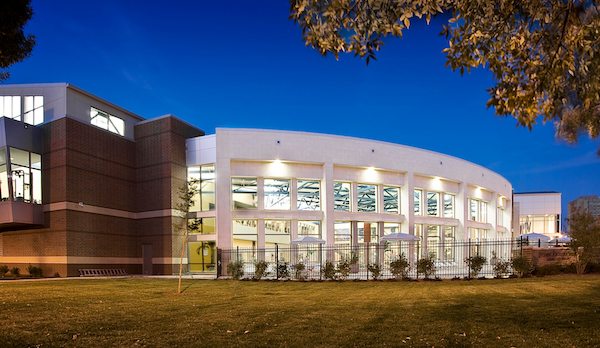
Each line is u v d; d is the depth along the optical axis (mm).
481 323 9078
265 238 31734
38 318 9570
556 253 23875
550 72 5625
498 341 7410
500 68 5906
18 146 27328
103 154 30047
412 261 33281
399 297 14156
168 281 22844
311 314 10484
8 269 29234
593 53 5484
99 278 25328
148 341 7469
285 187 33000
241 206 31906
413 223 36375
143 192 31906
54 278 25109
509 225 53625
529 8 5656
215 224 30562
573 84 5832
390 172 36250
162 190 30969
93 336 7828
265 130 32188
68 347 7004
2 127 26781
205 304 12672
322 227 33000
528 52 5938
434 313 10516
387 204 36594
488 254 36719
